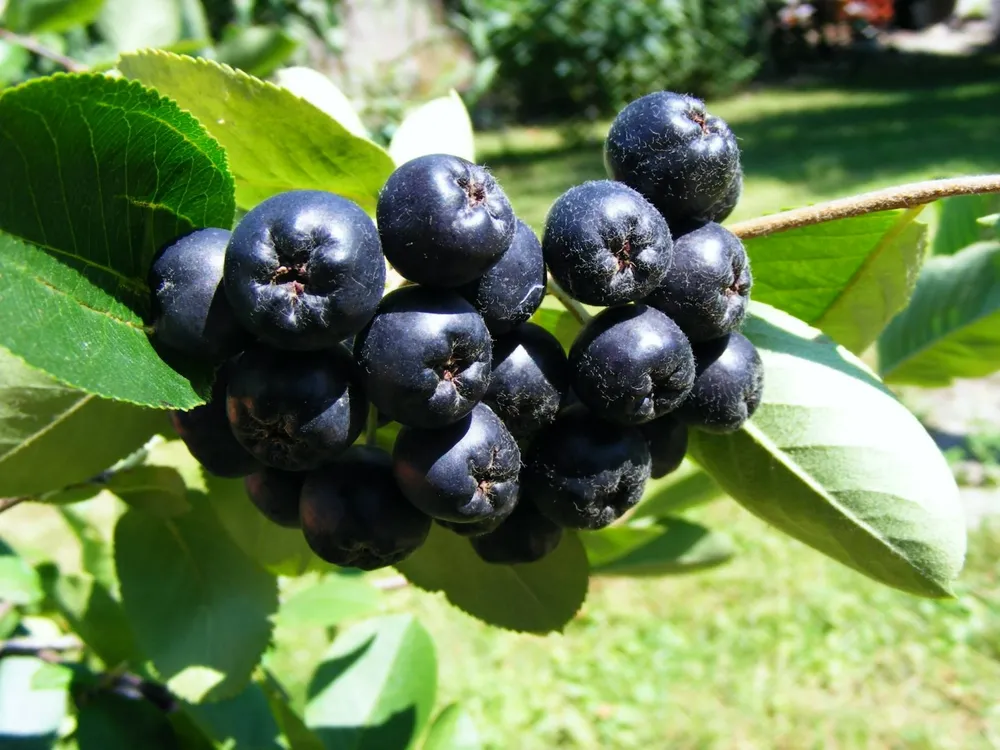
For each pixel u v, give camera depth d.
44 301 0.05
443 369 0.06
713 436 0.08
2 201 0.05
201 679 0.10
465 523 0.07
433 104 0.10
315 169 0.08
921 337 0.12
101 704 0.10
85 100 0.05
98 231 0.06
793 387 0.08
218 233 0.06
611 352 0.07
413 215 0.06
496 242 0.06
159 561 0.10
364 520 0.07
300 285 0.06
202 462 0.07
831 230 0.09
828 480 0.08
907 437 0.08
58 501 0.10
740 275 0.07
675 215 0.07
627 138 0.07
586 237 0.07
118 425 0.09
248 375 0.06
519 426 0.07
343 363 0.06
